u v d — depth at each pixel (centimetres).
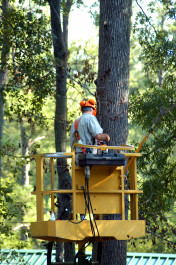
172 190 3041
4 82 3688
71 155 1341
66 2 3247
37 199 1399
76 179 1348
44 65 2697
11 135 6750
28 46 2672
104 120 2111
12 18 2716
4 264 3112
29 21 2736
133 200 1427
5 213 2964
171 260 3167
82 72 2662
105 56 2158
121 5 2169
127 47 2173
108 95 2123
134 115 3062
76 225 1300
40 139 6850
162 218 2927
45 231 1323
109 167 1344
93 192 1352
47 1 3142
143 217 2762
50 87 2750
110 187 1375
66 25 3544
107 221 1330
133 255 3212
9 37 2716
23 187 5359
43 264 3195
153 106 2964
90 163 1285
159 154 3066
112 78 2133
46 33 2723
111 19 2161
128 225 1344
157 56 3064
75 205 1325
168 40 3020
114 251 2094
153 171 3039
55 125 3125
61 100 3108
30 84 2739
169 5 3166
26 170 5912
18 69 2725
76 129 1402
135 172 1438
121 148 1312
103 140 1362
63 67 2833
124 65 2153
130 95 3184
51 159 1395
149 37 3064
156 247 4728
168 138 3036
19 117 3078
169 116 2981
